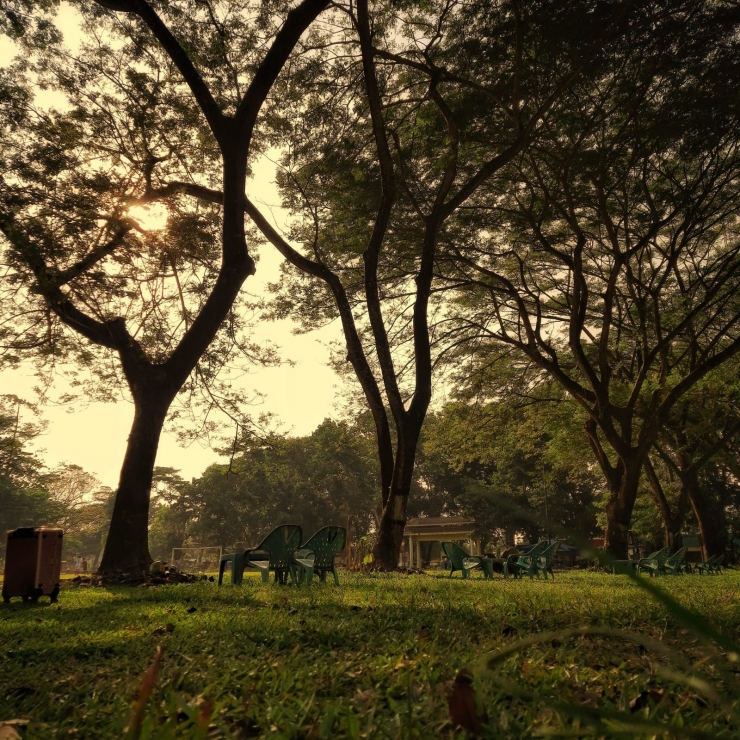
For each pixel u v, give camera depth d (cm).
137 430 1362
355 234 2175
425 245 1831
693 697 216
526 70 1656
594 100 1808
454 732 168
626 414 2461
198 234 1656
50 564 786
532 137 1823
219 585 1007
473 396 3177
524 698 193
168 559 8812
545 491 5638
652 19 1507
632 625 438
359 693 220
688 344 2908
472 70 1691
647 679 250
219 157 1742
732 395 2938
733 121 1702
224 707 203
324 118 1825
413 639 350
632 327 2681
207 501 7125
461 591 841
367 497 7038
